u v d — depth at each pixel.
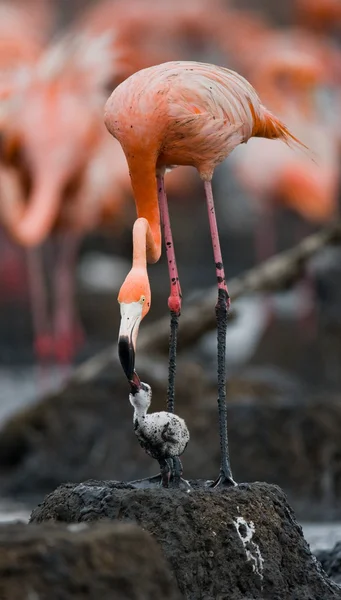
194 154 6.72
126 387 13.03
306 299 21.77
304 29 31.70
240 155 22.97
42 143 16.80
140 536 5.12
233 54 27.67
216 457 12.07
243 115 6.73
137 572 5.00
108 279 27.08
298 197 22.72
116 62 17.05
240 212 31.33
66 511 6.17
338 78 26.70
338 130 25.02
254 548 6.11
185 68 6.70
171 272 6.71
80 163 17.11
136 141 6.60
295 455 11.99
